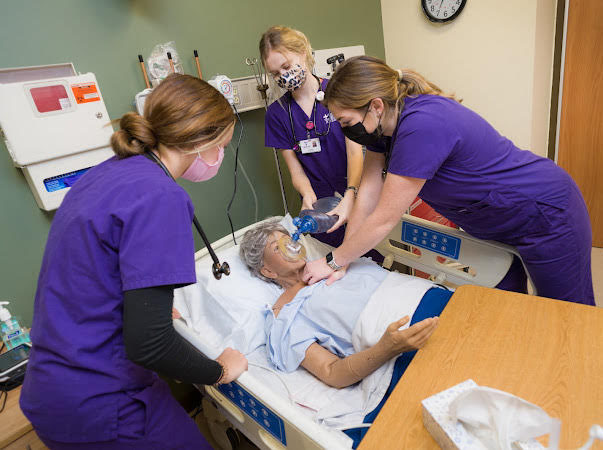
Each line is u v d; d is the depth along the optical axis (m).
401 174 1.04
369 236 1.20
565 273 1.24
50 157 1.36
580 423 0.66
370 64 1.02
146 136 0.78
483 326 0.92
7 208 1.39
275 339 1.29
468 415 0.62
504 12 2.42
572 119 2.42
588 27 2.18
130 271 0.68
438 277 1.51
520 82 2.54
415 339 0.89
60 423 0.81
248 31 2.03
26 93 1.28
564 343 0.83
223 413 1.24
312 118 1.72
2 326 1.25
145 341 0.69
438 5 2.58
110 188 0.73
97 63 1.55
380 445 0.68
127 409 0.85
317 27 2.39
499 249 1.30
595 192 2.52
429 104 1.03
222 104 0.83
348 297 1.30
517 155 1.17
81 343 0.77
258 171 2.24
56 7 1.42
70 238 0.73
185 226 0.74
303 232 1.48
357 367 1.05
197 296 1.48
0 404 1.05
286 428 0.87
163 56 1.70
